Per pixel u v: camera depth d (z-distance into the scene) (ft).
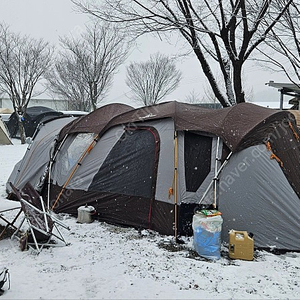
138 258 14.64
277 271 13.88
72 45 71.51
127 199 19.08
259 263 14.66
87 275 12.87
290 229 16.44
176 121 18.67
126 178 19.43
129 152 19.80
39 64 72.49
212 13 25.59
